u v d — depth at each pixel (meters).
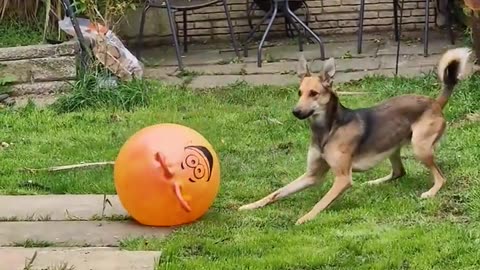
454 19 12.71
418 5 13.02
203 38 13.22
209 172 6.57
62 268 5.82
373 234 6.23
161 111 9.82
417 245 5.98
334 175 7.06
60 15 11.26
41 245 6.37
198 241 6.22
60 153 8.59
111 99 10.06
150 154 6.47
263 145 8.59
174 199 6.46
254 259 5.91
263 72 11.21
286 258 5.87
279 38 13.03
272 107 9.75
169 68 11.61
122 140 8.95
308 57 11.77
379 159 6.98
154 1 12.05
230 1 13.16
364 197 7.05
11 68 10.48
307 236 6.28
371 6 13.12
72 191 7.53
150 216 6.55
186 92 10.50
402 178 7.44
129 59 10.67
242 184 7.54
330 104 6.80
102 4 11.40
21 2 11.49
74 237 6.49
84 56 10.62
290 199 7.17
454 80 7.17
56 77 10.53
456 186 7.14
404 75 10.63
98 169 8.07
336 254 5.92
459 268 5.68
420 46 12.06
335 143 6.80
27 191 7.55
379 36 12.84
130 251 6.11
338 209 6.84
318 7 13.20
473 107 9.12
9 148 8.77
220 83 10.87
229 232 6.45
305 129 8.97
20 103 10.30
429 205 6.73
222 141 8.70
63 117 9.71
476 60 10.23
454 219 6.51
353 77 10.80
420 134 7.04
